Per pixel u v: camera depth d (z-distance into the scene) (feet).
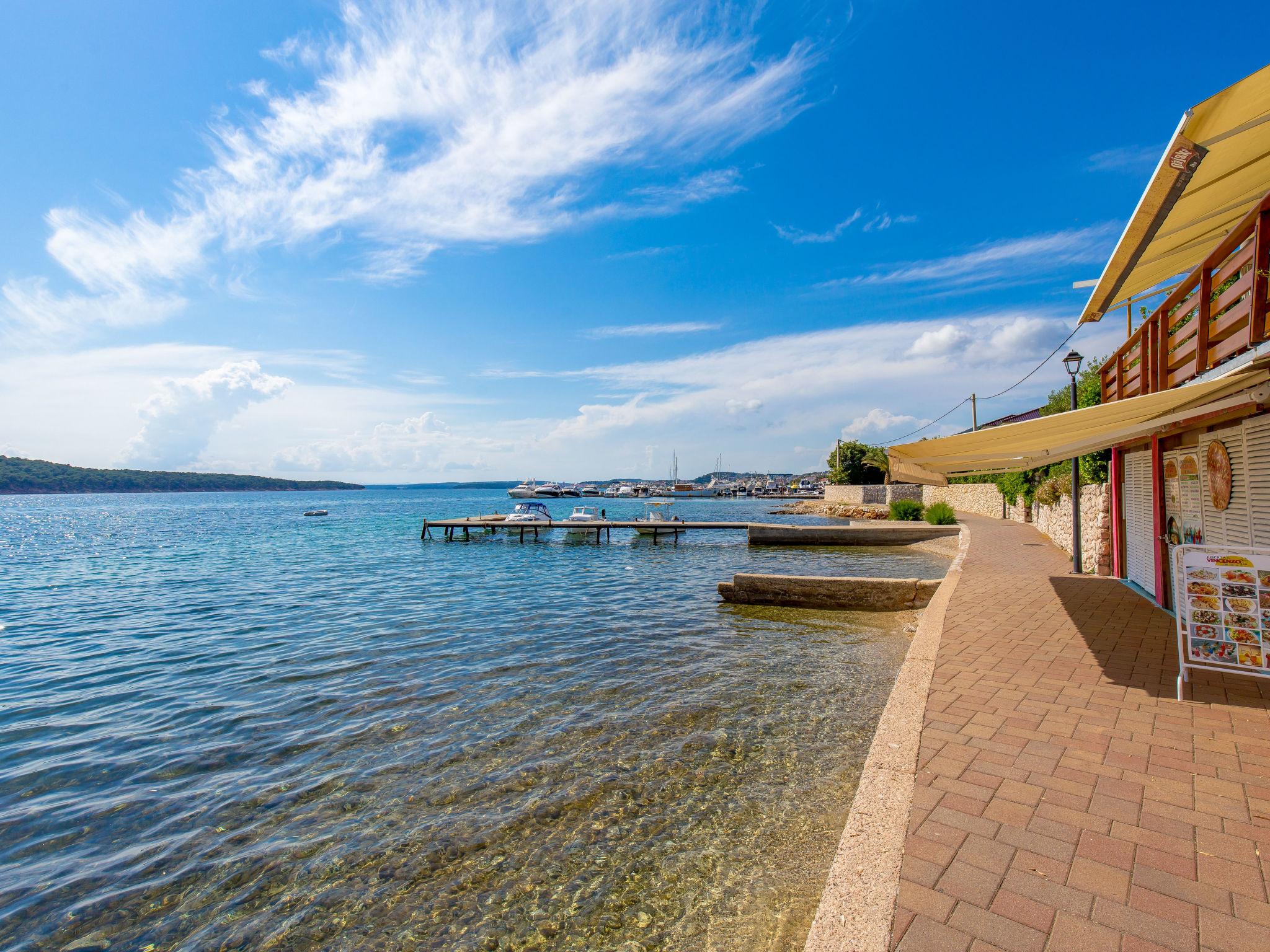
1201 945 8.63
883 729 16.40
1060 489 65.10
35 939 13.30
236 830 17.30
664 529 113.09
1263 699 17.94
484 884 14.60
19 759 22.26
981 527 94.17
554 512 240.73
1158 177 12.91
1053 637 25.90
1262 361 14.58
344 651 35.96
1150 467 33.50
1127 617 29.53
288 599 55.36
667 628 41.22
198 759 21.94
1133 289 29.04
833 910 9.71
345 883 14.87
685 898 13.67
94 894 14.75
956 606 32.91
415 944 12.84
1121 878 10.16
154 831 17.39
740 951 11.93
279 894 14.56
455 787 19.21
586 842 15.99
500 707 26.07
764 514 221.05
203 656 36.04
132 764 21.68
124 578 70.74
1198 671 20.62
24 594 60.29
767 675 29.91
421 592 58.23
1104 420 20.75
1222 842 11.03
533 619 44.68
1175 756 14.46
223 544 117.29
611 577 68.64
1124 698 18.39
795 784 18.63
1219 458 23.84
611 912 13.38
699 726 23.35
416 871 15.20
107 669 33.83
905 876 10.39
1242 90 10.55
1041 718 16.96
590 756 21.01
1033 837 11.39
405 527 163.94
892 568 73.31
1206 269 21.13
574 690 27.99
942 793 13.07
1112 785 13.21
